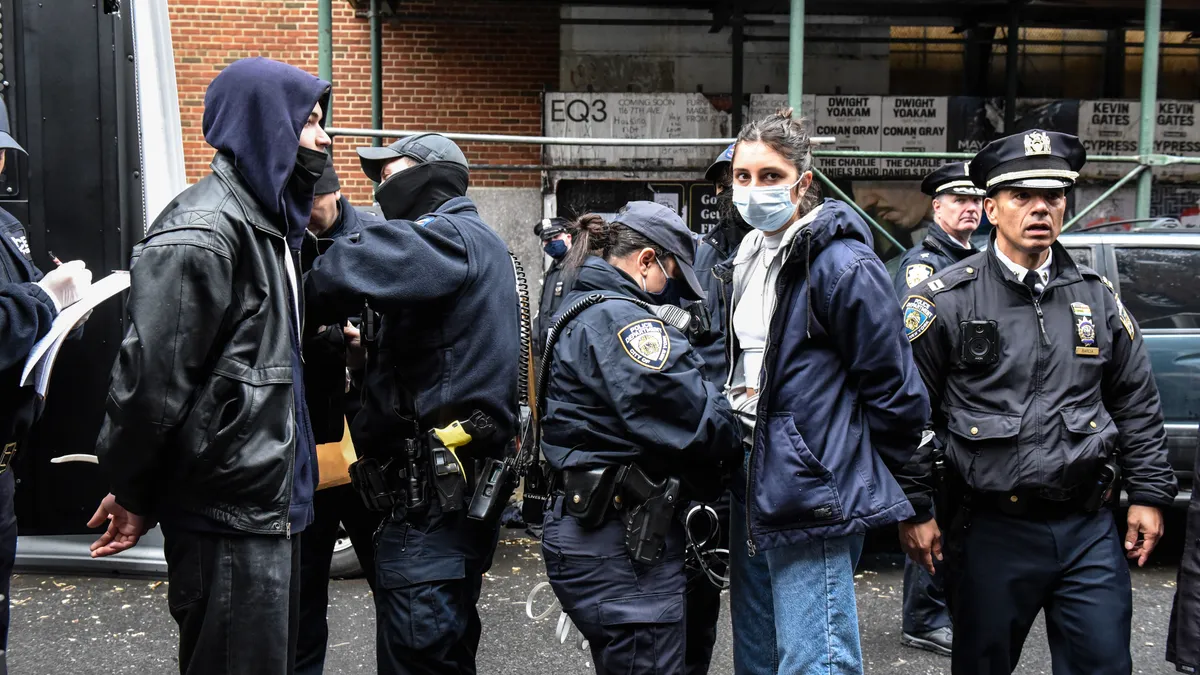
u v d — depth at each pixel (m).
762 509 2.36
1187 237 5.04
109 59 3.88
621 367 2.35
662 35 10.86
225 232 2.08
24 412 2.56
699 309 2.73
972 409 2.65
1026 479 2.56
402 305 2.53
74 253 3.88
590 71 10.87
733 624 2.76
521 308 2.83
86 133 3.88
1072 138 2.63
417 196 2.80
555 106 10.73
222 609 2.09
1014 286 2.66
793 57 7.28
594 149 10.73
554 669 3.77
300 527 2.22
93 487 3.79
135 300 2.02
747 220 2.51
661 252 2.54
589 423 2.43
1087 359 2.63
